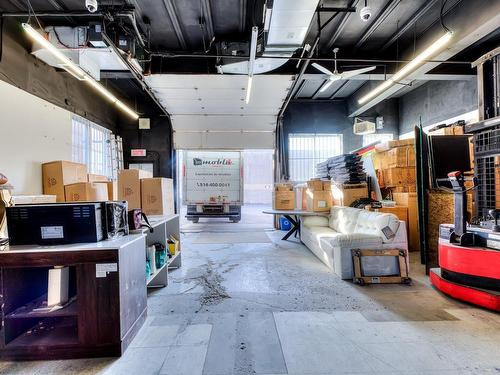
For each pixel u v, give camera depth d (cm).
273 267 434
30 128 459
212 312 281
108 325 209
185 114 809
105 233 235
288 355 207
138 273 247
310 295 321
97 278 207
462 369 188
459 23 448
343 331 240
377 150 658
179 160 925
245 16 474
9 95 414
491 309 272
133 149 876
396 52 606
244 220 1020
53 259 205
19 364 201
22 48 484
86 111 697
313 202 586
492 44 562
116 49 434
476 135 350
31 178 452
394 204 546
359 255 361
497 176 343
